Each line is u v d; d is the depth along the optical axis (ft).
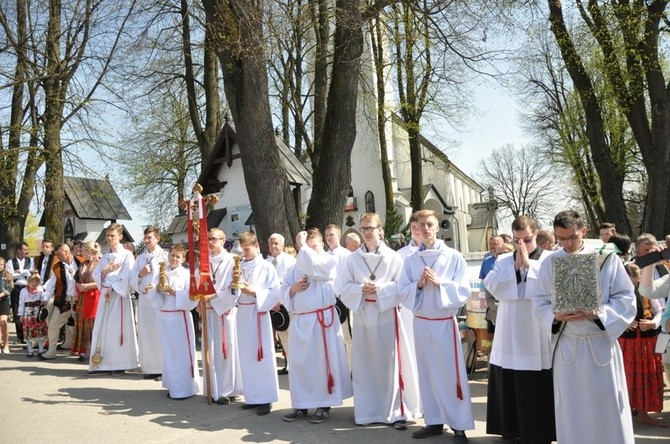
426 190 129.08
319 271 20.45
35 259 43.78
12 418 21.15
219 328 23.61
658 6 50.29
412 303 17.98
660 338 18.16
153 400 23.89
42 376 29.09
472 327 25.84
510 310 16.79
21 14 59.31
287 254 29.14
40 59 60.44
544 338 16.29
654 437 17.63
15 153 60.08
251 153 37.35
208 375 23.02
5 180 59.93
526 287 16.19
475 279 26.73
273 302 22.02
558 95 98.07
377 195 118.01
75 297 35.29
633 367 19.03
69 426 20.03
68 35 61.31
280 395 24.53
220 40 37.11
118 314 30.12
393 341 19.58
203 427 19.83
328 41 56.08
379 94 88.07
